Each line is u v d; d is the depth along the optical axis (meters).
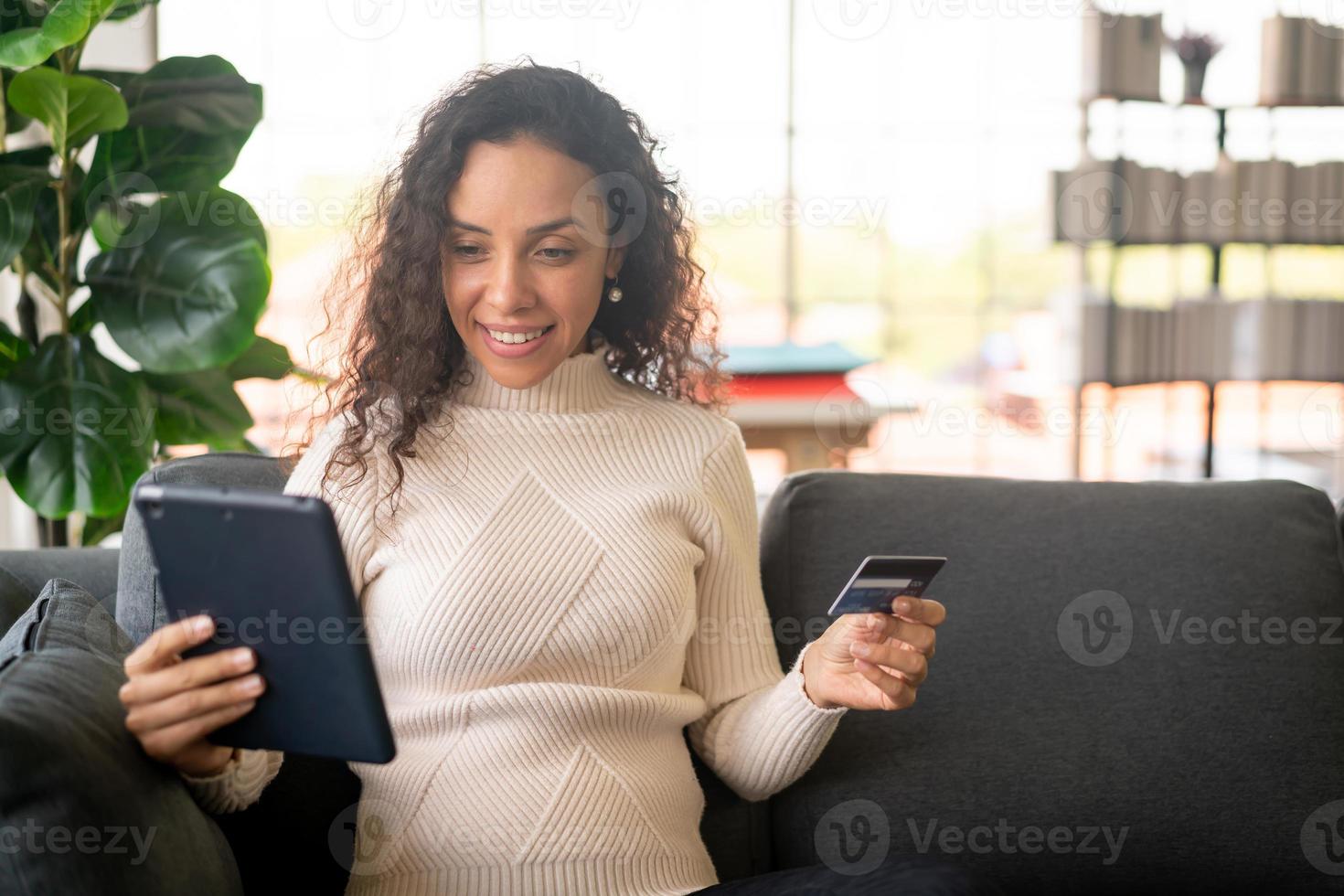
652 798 1.21
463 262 1.26
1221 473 4.88
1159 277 4.75
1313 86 4.23
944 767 1.33
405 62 4.34
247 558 0.93
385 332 1.27
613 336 1.46
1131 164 4.22
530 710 1.17
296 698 0.95
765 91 4.93
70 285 2.01
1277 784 1.32
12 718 0.85
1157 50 4.19
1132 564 1.40
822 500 1.46
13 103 1.83
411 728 1.18
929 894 0.98
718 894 1.11
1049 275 5.34
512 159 1.21
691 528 1.30
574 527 1.23
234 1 4.10
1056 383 4.85
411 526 1.21
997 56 5.11
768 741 1.27
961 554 1.41
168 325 1.90
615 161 1.28
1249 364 4.27
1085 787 1.32
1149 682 1.35
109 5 1.79
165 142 2.00
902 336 5.37
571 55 4.60
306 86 4.23
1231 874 1.32
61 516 1.87
